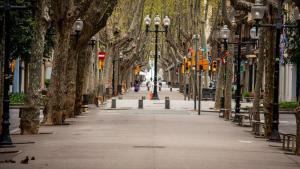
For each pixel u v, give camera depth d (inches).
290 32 2423.7
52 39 2564.0
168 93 5536.4
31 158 948.6
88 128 1620.3
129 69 6550.2
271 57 1451.8
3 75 1250.0
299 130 1112.8
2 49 1278.3
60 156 992.9
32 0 1385.3
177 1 4783.5
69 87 2028.8
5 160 927.7
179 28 4640.8
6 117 1153.4
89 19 1905.8
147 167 864.9
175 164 905.5
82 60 2222.0
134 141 1261.1
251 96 3907.5
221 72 2795.3
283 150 1187.3
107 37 3686.0
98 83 3442.4
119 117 2164.1
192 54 3159.5
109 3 1930.4
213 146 1204.5
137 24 4466.0
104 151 1067.3
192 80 3885.3
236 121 2018.9
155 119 2066.9
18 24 2169.0
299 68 3034.0
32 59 1411.2
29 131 1421.0
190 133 1509.6
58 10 1654.8
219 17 3061.0
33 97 1421.0
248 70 4345.5
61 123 1734.7
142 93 5546.3
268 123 1448.1
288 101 3225.9
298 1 1095.0
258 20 1373.0
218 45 3380.9
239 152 1114.7
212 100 3927.2
